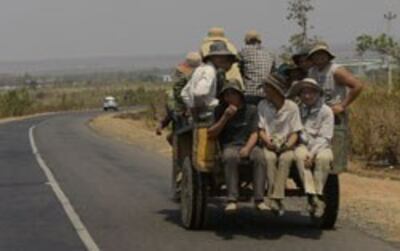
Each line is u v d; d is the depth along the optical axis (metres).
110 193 15.80
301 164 10.69
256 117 10.85
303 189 11.20
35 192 16.05
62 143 32.59
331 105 11.32
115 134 39.62
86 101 150.25
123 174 19.59
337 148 11.01
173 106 13.17
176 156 12.83
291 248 10.18
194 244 10.50
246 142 10.86
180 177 12.78
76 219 12.62
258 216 12.68
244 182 11.41
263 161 10.67
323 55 11.35
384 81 27.91
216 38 12.15
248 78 12.07
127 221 12.39
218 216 12.69
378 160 20.19
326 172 10.73
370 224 11.93
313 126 10.89
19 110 89.00
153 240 10.80
